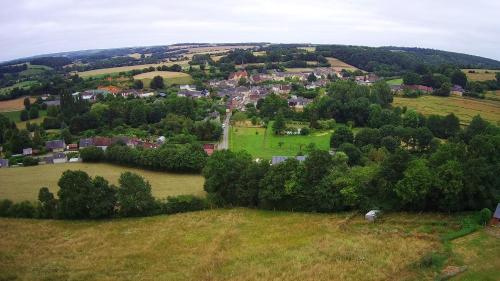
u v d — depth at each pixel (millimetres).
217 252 60219
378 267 52719
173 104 193375
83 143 148375
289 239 64875
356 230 67312
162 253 60875
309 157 82938
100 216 78812
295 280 50156
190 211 82438
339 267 53219
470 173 70500
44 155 141125
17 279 52156
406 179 72312
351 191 75750
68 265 56875
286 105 198250
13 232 70938
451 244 58906
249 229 70375
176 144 139375
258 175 83312
